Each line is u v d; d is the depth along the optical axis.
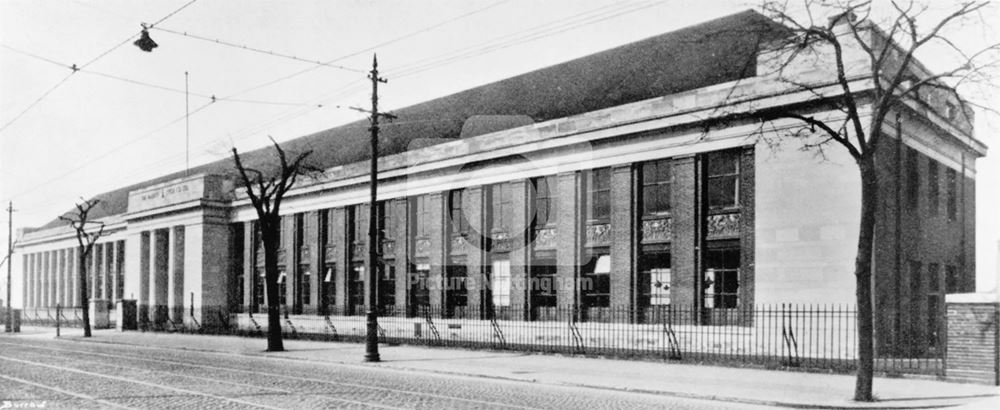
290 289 47.91
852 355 23.06
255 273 51.81
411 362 26.36
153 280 58.91
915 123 27.44
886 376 20.08
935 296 28.80
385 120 47.34
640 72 32.12
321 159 48.59
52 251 81.62
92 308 62.44
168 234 60.19
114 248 69.31
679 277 27.70
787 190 24.81
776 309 23.34
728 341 25.77
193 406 15.98
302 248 47.88
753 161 26.30
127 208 70.31
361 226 43.12
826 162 24.06
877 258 24.00
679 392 17.92
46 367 26.05
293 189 47.22
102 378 22.09
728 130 26.52
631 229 29.16
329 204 45.22
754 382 19.59
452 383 20.62
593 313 30.42
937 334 27.78
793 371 21.98
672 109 27.83
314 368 25.58
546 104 34.97
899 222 25.38
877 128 16.81
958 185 31.31
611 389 19.00
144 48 22.41
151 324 57.34
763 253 25.19
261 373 23.67
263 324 49.75
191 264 54.59
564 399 17.14
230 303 54.22
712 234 27.33
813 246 24.17
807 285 24.22
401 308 38.62
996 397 16.58
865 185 16.75
